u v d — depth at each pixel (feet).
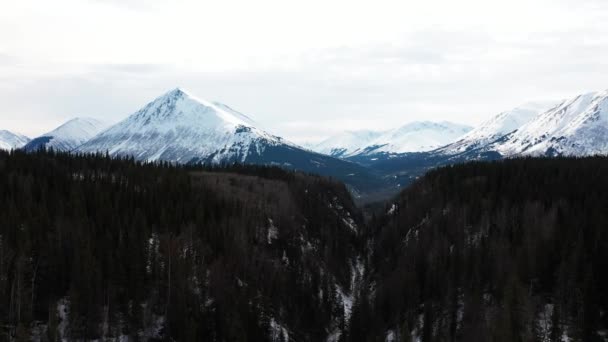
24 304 358.23
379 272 597.52
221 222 510.17
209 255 465.88
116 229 441.68
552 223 485.15
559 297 412.57
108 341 376.07
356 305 506.48
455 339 428.15
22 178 508.94
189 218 499.92
